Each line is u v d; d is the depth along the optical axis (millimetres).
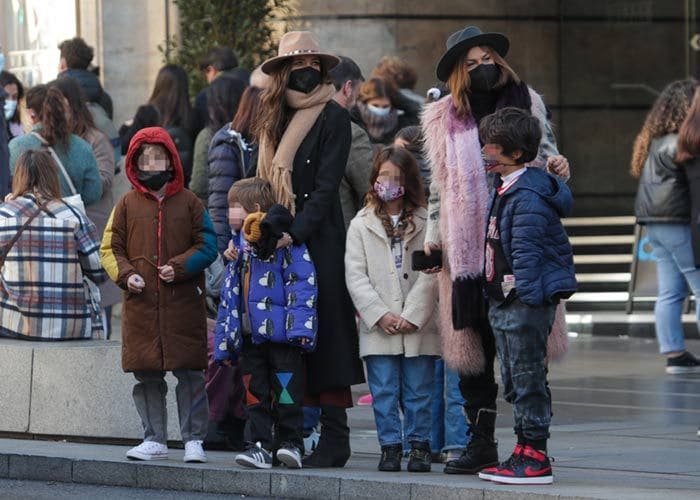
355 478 15789
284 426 16531
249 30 32938
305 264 16312
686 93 26219
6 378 19750
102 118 25750
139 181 17172
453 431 17062
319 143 16672
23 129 27875
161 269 16969
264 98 16781
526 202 14898
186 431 17406
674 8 42125
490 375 16281
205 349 17312
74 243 20109
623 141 41969
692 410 22344
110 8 34844
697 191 24609
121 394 19141
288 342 16266
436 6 38500
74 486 17438
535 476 15258
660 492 14664
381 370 16562
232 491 16547
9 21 37531
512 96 16031
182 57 32906
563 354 16016
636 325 33625
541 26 41281
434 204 16141
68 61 26125
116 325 34125
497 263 15180
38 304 19891
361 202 18875
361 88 23984
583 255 37312
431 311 16375
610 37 41875
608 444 18984
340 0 37406
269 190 16531
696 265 24594
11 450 18469
